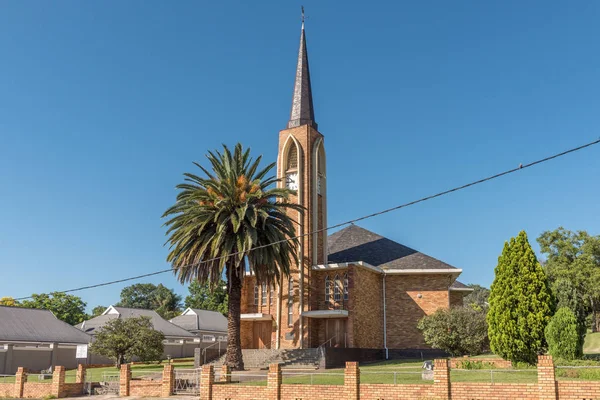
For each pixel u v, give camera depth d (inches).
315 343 1673.2
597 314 2380.7
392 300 1843.0
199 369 1201.4
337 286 1706.4
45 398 1163.3
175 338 2432.3
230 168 1477.6
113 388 1203.9
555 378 780.0
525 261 1070.4
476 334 1400.1
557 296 1631.4
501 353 1072.8
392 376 1019.9
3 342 1867.6
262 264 1423.5
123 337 1743.4
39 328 2052.2
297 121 1877.5
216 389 959.6
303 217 1717.5
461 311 1456.7
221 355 1612.9
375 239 2080.5
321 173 1867.6
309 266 1691.7
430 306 1818.4
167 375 1068.5
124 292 4512.8
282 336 1673.2
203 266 1433.3
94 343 1775.3
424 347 1786.4
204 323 2778.1
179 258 1417.3
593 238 2298.2
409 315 1820.9
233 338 1413.6
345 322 1659.7
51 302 3171.8
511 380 869.8
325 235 1809.8
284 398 877.2
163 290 4503.0
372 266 1760.6
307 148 1786.4
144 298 4542.3
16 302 3110.2
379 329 1806.1
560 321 983.6
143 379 1224.8
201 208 1401.3
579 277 2201.0
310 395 858.1
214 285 1438.2
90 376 1501.0
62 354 2071.9
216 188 1429.6
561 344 973.2
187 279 1421.0
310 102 1916.8
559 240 2411.4
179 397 1023.6
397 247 2007.9
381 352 1729.8
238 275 1434.5
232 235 1406.3
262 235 1421.0
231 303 1434.5
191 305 3592.5
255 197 1425.9
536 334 1029.8
